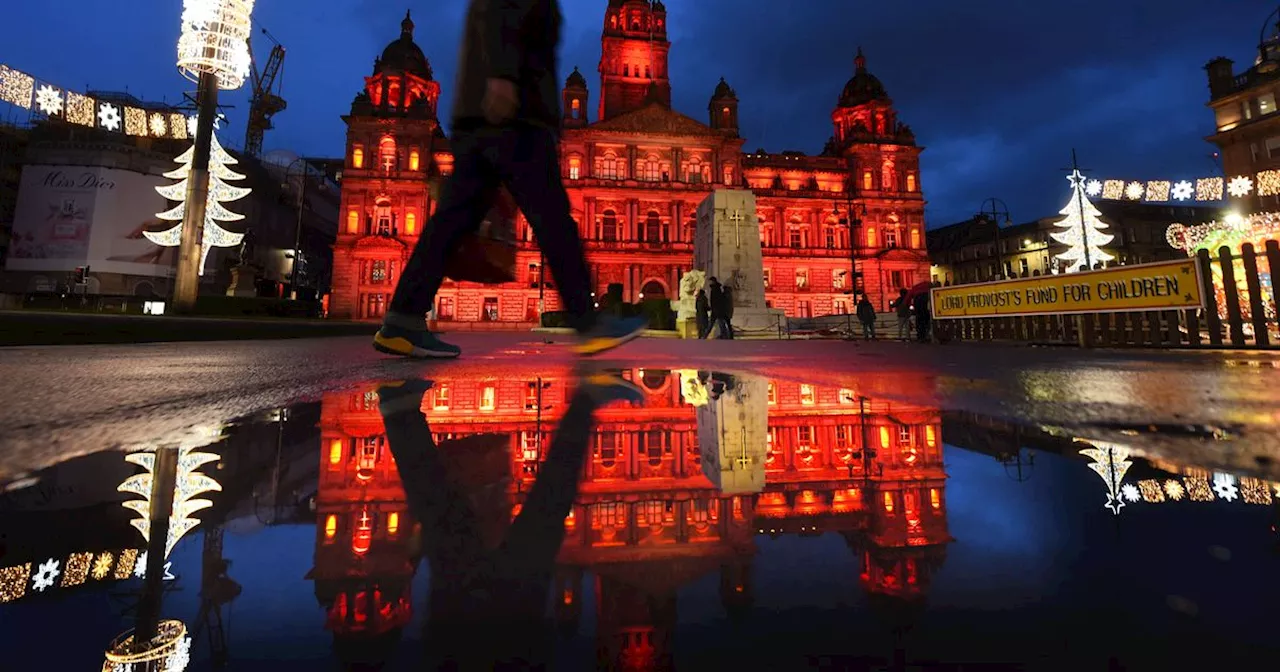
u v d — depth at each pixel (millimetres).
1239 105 30844
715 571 500
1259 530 565
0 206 38750
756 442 1138
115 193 39188
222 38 16891
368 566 500
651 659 334
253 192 47156
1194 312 5309
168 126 28375
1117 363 3463
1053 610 401
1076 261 36781
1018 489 754
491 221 3125
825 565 510
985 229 58750
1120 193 33625
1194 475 800
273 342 6477
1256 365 3215
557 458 983
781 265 46062
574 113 47375
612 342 3420
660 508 703
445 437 1175
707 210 20609
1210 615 382
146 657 324
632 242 43656
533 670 321
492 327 41188
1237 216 28219
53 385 1956
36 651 323
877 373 2697
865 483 811
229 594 432
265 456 970
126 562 491
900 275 47469
